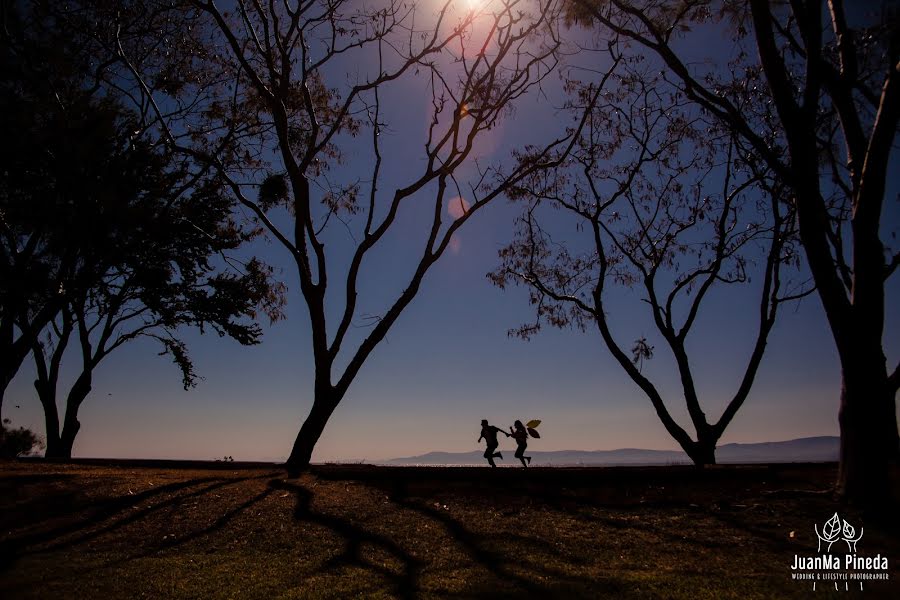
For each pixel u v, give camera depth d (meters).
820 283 14.32
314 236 23.91
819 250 14.29
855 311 14.00
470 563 11.70
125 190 21.08
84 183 20.00
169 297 29.09
